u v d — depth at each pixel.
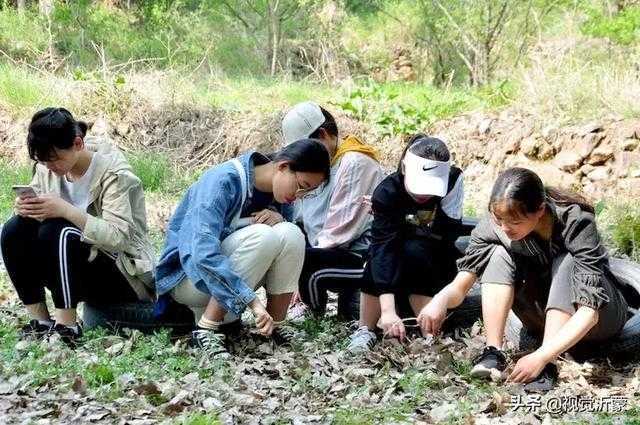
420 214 6.32
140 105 14.39
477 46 16.67
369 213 6.75
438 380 5.52
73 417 4.89
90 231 5.99
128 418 4.92
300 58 18.84
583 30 14.71
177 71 15.33
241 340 6.26
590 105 12.59
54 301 6.11
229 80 16.31
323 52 18.17
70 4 18.64
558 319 5.48
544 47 15.30
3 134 13.81
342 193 6.79
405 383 5.45
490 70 16.48
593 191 11.80
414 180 6.11
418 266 6.37
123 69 15.88
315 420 4.96
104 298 6.30
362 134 13.62
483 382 5.55
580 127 12.14
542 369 5.49
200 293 6.08
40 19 18.34
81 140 5.98
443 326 6.67
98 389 5.20
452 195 6.37
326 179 5.96
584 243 5.50
